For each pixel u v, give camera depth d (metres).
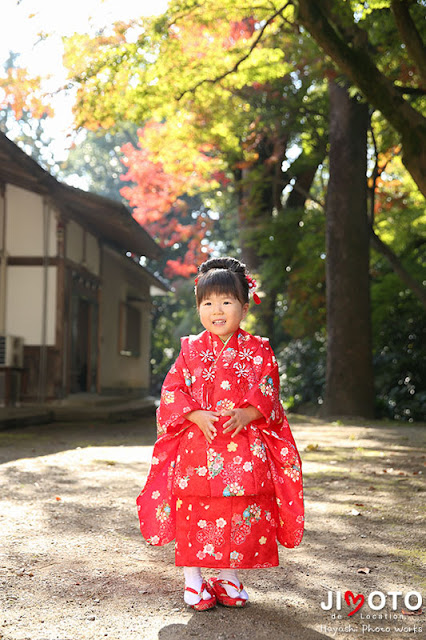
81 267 13.94
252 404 2.81
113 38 10.68
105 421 12.34
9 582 3.06
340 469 6.54
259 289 17.88
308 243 16.75
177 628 2.57
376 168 14.20
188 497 2.81
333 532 4.07
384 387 15.52
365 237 13.58
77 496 5.02
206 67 12.43
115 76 11.45
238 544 2.76
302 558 3.54
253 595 2.98
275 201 18.30
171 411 2.86
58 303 12.56
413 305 15.62
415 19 8.92
